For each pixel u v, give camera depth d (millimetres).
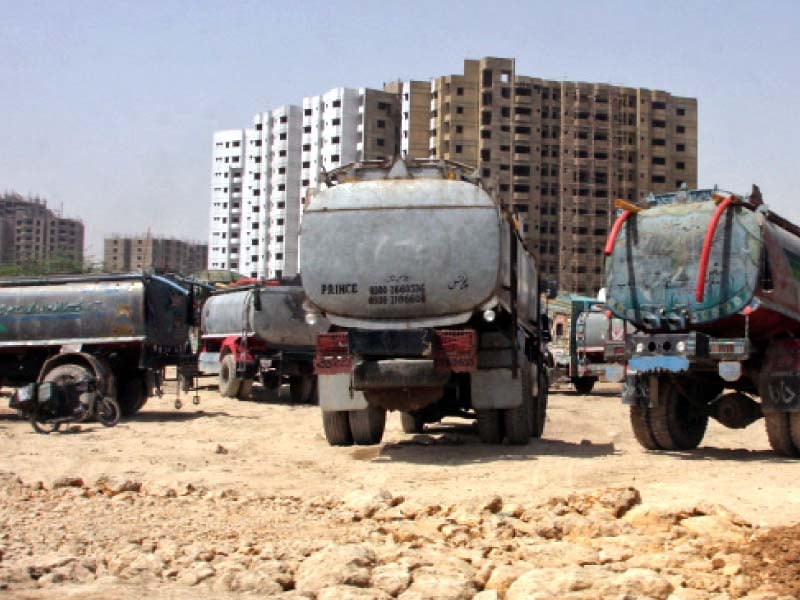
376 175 14336
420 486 11203
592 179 132875
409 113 135500
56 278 20391
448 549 7727
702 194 14141
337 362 13969
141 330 19984
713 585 6633
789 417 13812
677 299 13898
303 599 6383
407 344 13820
